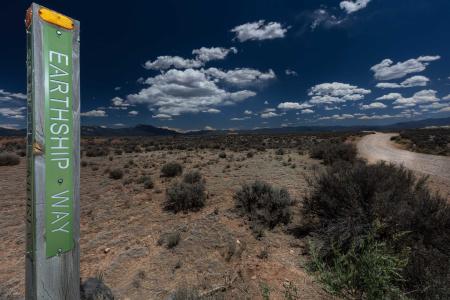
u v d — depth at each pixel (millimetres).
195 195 8836
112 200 10367
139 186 12648
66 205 2016
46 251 1934
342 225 4516
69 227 2057
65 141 1962
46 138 1854
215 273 4562
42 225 1896
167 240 6156
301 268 4461
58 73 1888
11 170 17312
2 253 5867
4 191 11570
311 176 12312
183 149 38312
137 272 4828
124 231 7102
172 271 4781
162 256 5418
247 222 6867
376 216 4246
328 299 3467
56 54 1872
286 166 16688
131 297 3996
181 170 15500
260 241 5762
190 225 7059
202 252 5457
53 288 2018
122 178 14898
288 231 6156
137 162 22250
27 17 1806
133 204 9734
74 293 2143
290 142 51812
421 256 3271
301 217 6836
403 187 5422
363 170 5590
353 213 4621
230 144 47781
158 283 4398
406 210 4164
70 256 2104
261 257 5004
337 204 5352
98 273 4898
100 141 63562
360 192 4973
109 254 5734
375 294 2148
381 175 5684
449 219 3865
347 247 4242
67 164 1989
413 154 26734
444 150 28344
